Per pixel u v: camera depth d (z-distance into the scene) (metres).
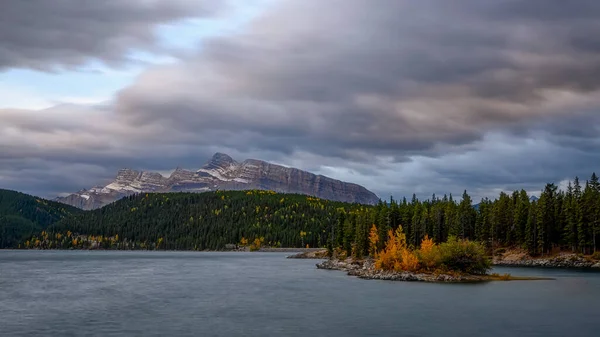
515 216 177.12
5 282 108.06
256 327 57.03
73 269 152.62
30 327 57.12
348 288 94.75
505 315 64.06
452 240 117.06
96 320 61.38
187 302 77.00
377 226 178.50
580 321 60.19
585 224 157.50
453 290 89.94
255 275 129.50
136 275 129.75
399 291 89.06
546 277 114.31
